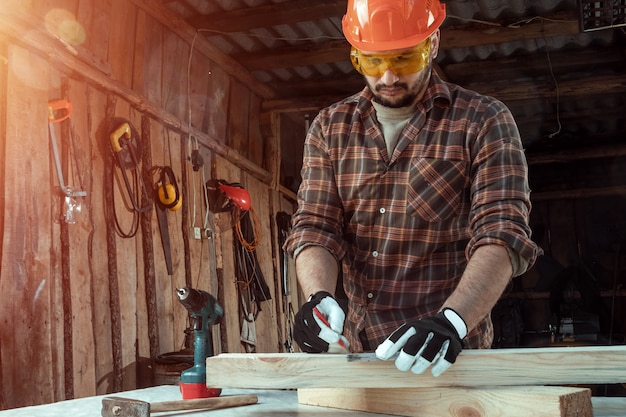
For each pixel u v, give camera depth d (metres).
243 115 7.92
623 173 10.02
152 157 6.02
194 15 6.61
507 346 9.09
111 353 5.23
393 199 2.15
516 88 8.08
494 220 1.89
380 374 1.71
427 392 1.70
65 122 4.98
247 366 1.84
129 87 5.86
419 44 1.95
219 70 7.41
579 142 9.98
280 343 8.06
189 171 6.58
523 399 1.50
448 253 2.16
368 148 2.18
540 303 9.68
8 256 4.33
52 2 4.98
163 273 5.95
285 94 8.54
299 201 2.28
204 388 2.20
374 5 1.99
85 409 1.96
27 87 4.62
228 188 6.90
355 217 2.22
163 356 5.54
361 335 2.23
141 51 6.08
